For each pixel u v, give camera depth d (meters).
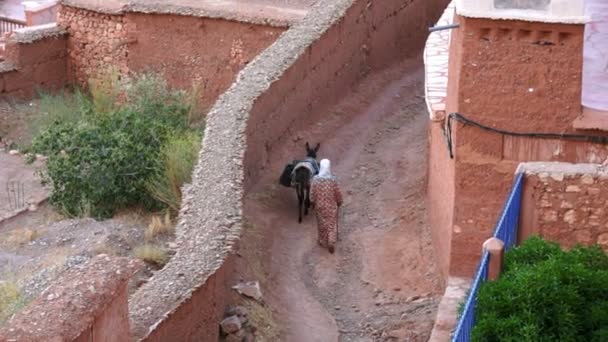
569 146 14.34
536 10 13.88
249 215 17.89
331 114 22.50
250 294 15.17
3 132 25.75
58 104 26.34
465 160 14.61
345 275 16.98
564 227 13.31
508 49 14.09
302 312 15.80
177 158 19.95
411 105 23.75
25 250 18.45
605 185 13.12
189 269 14.01
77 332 10.23
